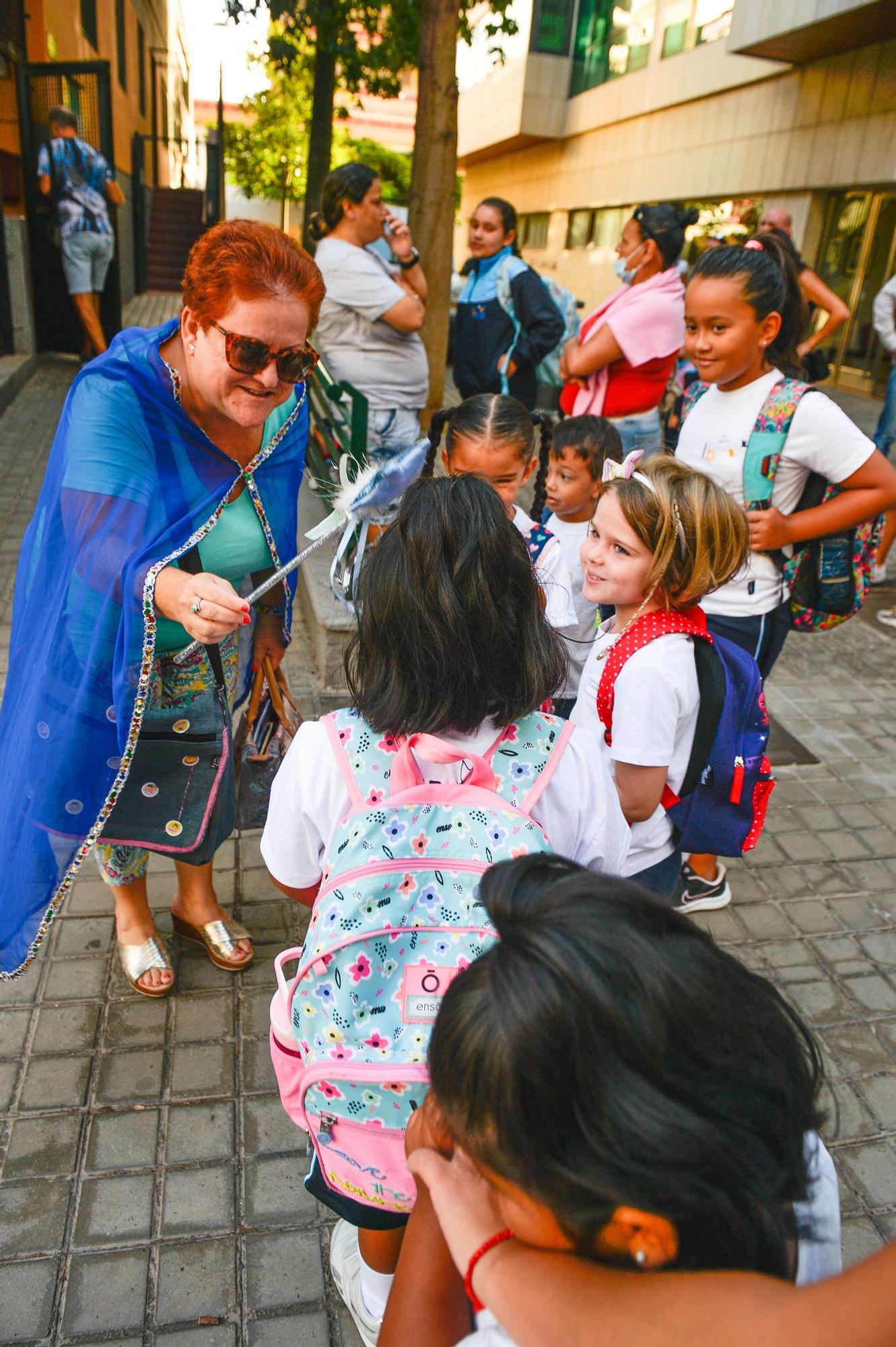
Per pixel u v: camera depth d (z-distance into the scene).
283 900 2.82
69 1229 1.90
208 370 1.78
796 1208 0.91
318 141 10.37
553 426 2.85
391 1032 1.12
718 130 14.67
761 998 0.80
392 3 7.71
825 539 2.63
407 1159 1.02
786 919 2.92
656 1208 0.70
